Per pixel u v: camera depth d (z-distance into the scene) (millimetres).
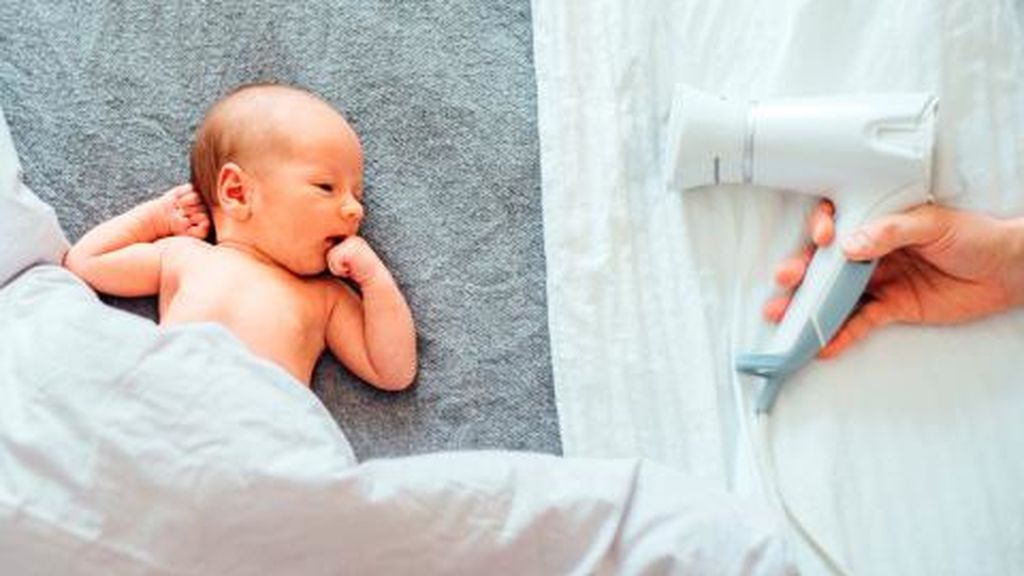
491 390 1021
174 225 1005
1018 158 953
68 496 795
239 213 970
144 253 987
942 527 903
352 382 1015
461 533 837
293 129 961
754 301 993
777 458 940
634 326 981
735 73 1025
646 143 1027
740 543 853
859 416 943
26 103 1058
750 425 956
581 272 991
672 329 985
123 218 995
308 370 983
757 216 997
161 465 804
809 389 958
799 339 938
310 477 809
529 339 1035
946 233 916
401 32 1115
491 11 1128
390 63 1104
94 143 1054
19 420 814
